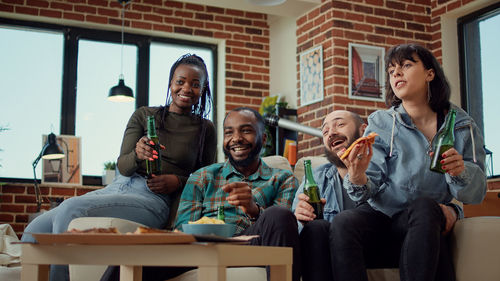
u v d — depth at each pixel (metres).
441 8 5.51
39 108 5.61
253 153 2.51
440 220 1.92
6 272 2.60
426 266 1.84
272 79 6.31
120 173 2.63
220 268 1.36
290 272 1.67
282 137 5.47
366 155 1.95
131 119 2.71
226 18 6.25
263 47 6.36
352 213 2.02
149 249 1.42
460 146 2.11
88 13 5.75
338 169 2.37
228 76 6.18
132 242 1.42
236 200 2.13
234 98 6.18
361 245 1.97
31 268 1.53
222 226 1.80
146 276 2.03
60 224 2.28
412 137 2.15
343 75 5.19
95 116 5.77
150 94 6.02
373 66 5.30
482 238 1.94
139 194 2.54
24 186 5.24
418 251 1.85
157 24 5.98
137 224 2.21
